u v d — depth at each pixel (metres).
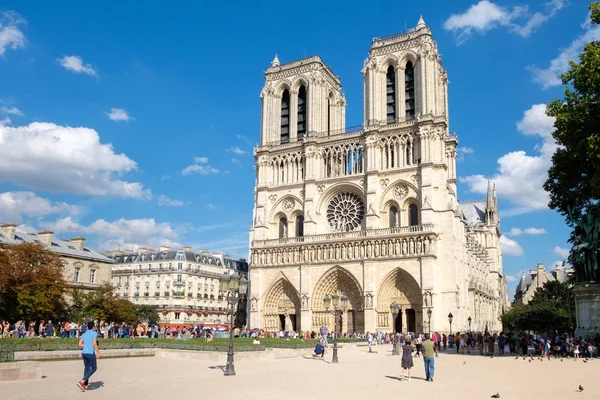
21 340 53.38
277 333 110.25
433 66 119.38
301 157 129.75
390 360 61.06
